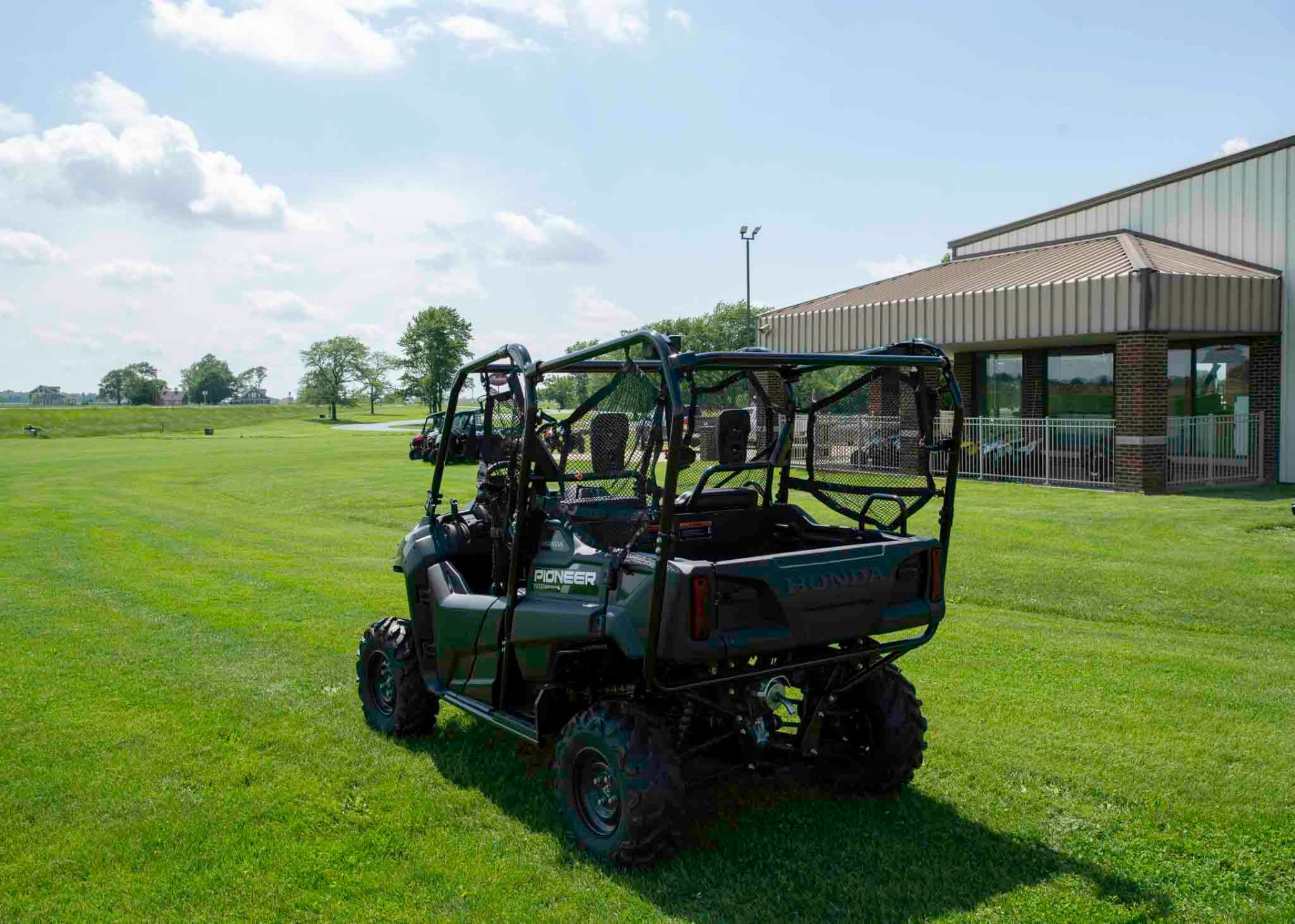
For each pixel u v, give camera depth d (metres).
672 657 4.10
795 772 5.46
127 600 10.46
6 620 9.45
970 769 5.45
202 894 4.21
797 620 4.36
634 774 4.23
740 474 5.32
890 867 4.37
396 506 19.58
